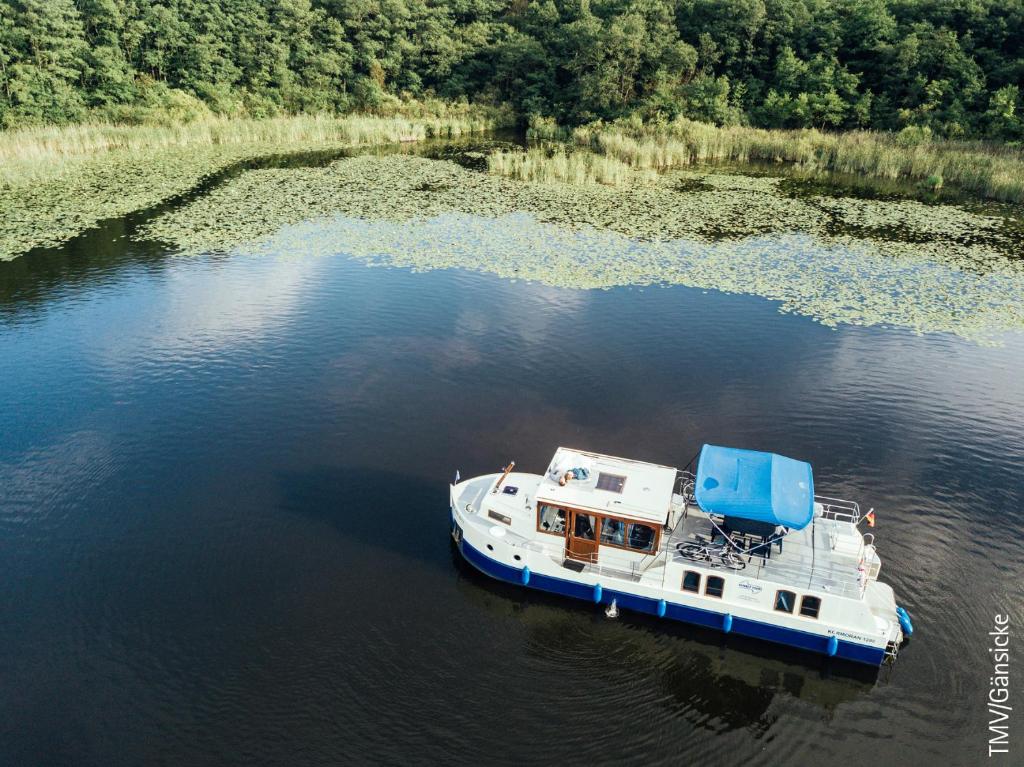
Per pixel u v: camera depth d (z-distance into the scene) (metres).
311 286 33.03
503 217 45.03
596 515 15.92
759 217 46.50
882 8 76.81
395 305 31.06
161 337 27.69
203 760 12.48
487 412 22.92
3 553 17.00
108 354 26.31
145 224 42.34
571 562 16.61
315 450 21.00
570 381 24.94
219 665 14.27
